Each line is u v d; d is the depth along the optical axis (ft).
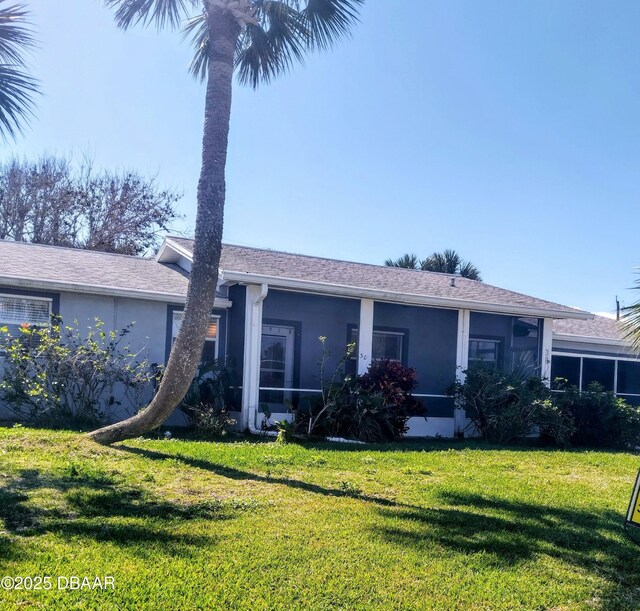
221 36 31.68
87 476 23.90
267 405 44.75
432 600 15.19
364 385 44.86
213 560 16.42
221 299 47.26
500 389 48.34
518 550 19.25
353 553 17.75
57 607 13.25
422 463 33.47
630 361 67.77
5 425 37.22
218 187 30.94
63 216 103.24
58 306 42.86
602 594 16.44
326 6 34.55
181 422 45.50
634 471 35.88
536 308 54.75
